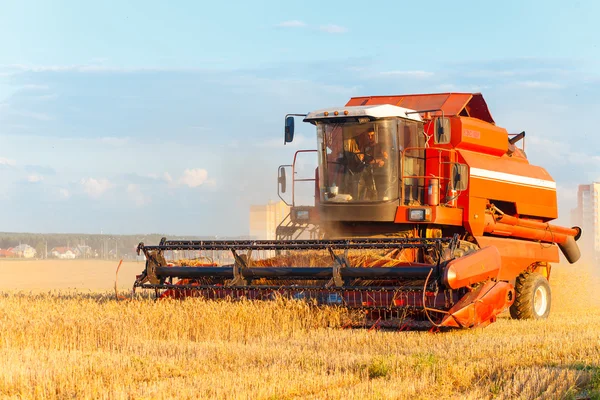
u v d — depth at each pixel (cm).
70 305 1116
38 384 668
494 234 1396
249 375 714
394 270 1055
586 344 912
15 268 4716
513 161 1488
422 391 671
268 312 1057
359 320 1080
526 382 691
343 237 1323
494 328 1134
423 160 1330
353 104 1453
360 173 1278
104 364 768
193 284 1207
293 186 1373
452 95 1394
